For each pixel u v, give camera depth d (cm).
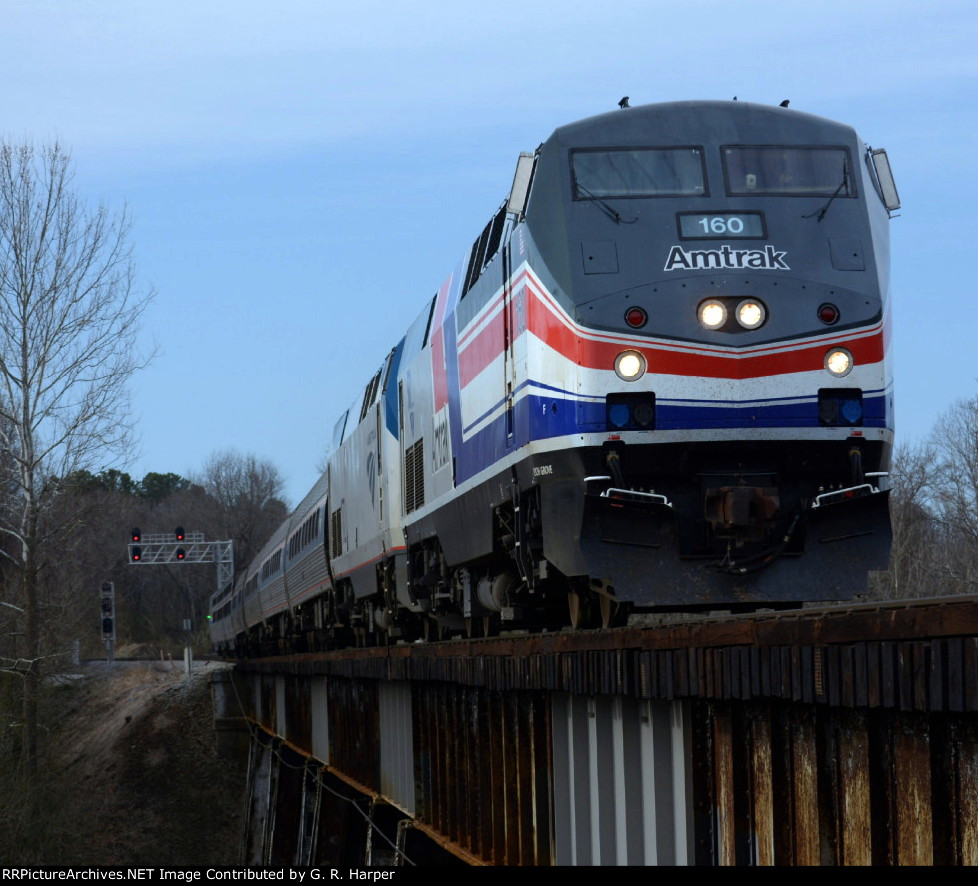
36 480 8469
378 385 5594
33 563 8369
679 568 2561
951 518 8200
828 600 2559
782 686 1579
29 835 8156
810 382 2612
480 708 3347
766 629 1625
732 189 2742
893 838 1477
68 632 9600
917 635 1312
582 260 2692
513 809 3028
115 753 11944
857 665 1407
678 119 2816
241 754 11956
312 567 7719
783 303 2631
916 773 1405
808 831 1656
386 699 4850
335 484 6888
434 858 4609
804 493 2631
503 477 3161
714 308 2622
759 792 1789
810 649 1511
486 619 3997
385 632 5762
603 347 2623
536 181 2884
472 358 3569
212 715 12569
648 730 2138
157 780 11606
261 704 10744
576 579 2972
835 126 2844
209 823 11119
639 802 2200
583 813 2467
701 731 1988
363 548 5812
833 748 1606
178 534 15638
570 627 3506
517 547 3045
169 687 13225
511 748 3058
